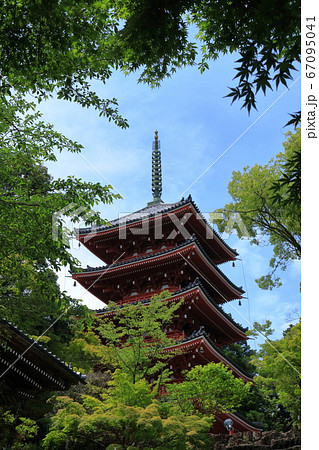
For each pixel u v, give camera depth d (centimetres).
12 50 902
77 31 891
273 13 568
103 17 873
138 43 772
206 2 759
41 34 890
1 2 851
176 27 750
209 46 868
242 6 705
